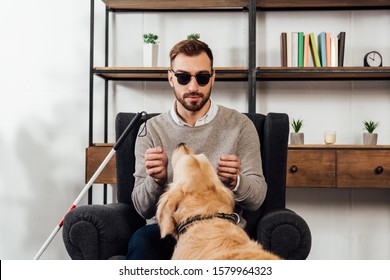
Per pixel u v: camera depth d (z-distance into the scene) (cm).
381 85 276
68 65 281
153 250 144
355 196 277
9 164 282
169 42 279
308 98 277
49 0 281
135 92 282
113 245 149
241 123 170
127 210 166
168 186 152
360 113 276
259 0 260
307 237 140
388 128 275
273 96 278
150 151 151
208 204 148
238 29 278
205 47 171
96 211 147
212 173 153
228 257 133
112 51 281
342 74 259
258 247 135
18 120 282
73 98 281
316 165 244
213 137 167
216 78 272
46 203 282
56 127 282
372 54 267
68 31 281
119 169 178
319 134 277
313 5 271
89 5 281
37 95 282
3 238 282
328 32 267
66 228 145
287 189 279
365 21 276
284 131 174
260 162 167
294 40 258
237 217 151
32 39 282
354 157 243
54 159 282
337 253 277
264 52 276
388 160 242
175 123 169
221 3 266
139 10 279
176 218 147
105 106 276
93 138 281
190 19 279
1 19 282
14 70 282
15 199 282
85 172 261
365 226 277
